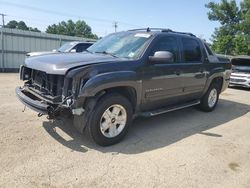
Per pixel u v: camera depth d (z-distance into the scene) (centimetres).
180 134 511
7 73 1545
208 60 646
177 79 540
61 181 319
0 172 329
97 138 413
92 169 352
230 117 668
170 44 532
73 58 432
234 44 3644
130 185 321
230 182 345
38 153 385
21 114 564
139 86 455
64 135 457
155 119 601
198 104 703
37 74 454
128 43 504
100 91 407
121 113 441
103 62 414
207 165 386
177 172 360
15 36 1753
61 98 391
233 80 1259
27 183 310
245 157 423
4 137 434
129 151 415
